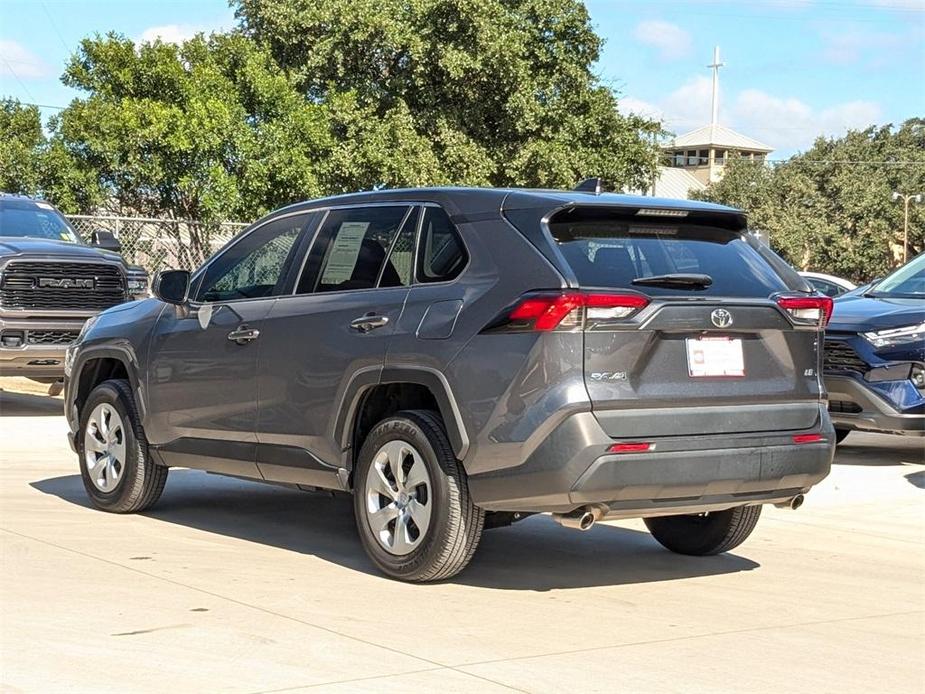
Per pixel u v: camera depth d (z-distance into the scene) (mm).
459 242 6180
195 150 23938
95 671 4621
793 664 5000
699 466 5801
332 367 6488
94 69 26047
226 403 7152
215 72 27172
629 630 5453
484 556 7043
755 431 6031
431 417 6102
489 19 38812
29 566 6383
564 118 40438
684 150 106812
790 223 75250
